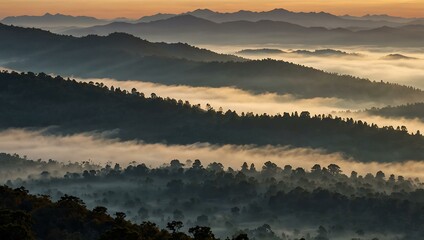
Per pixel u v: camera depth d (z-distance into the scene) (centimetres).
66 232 15575
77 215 16575
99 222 16375
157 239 15362
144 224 16700
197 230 15788
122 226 15862
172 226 16100
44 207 16762
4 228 13438
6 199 16962
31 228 15275
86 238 15688
